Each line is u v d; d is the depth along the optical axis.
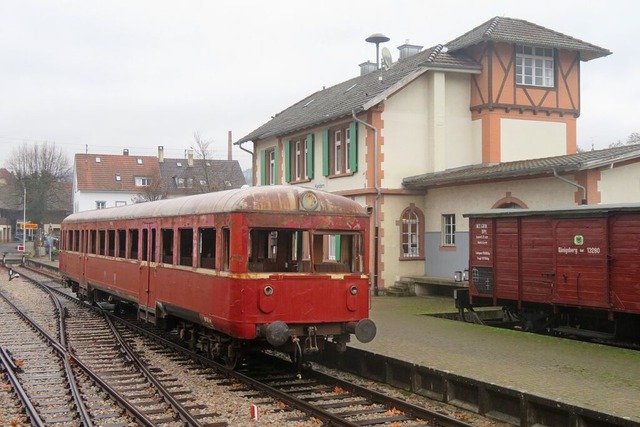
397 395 10.00
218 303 10.60
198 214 11.62
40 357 12.81
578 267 13.67
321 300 10.51
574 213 13.67
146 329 16.44
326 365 12.27
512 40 23.00
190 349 13.12
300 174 27.94
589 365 10.48
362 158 23.38
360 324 10.57
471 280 16.67
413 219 23.41
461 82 24.02
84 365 11.46
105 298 20.23
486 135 23.31
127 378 10.98
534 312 15.24
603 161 16.64
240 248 10.16
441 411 9.07
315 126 26.08
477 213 16.31
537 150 23.95
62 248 24.17
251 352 12.84
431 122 23.52
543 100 23.95
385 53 27.78
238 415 8.73
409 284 22.33
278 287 10.22
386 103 23.03
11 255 60.34
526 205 18.81
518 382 9.27
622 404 8.05
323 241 11.39
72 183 80.75
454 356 11.17
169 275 12.99
